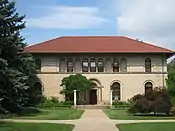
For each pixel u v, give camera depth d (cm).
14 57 3862
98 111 5244
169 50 6906
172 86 5106
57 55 6931
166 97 4081
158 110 4041
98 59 6956
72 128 2700
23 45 4247
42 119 3569
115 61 6956
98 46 7069
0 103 3434
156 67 6919
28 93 4688
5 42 3584
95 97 6869
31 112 4625
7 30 3609
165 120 3462
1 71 3288
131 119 3616
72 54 6925
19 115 4100
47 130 2553
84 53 6900
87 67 6950
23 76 4016
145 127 2733
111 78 6912
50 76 6888
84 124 3027
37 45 7062
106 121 3353
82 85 6469
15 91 3694
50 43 7162
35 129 2592
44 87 6856
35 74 5556
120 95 6894
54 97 6794
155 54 6938
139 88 6888
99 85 6900
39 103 5591
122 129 2631
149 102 4069
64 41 7269
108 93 6888
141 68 6919
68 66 6938
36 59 6894
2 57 3706
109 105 6469
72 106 6303
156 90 4153
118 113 4662
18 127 2662
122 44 7144
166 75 6888
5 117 3678
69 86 6494
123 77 6912
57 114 4375
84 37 7481
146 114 4281
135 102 4194
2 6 3581
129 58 6944
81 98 6806
